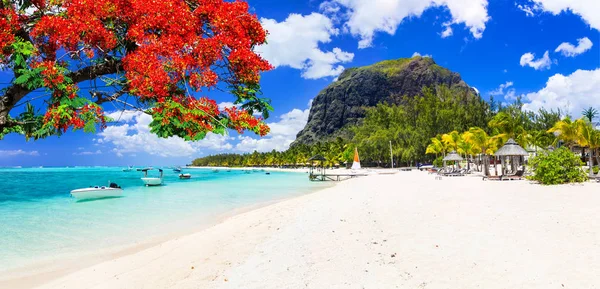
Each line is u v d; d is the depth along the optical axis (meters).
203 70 3.67
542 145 50.97
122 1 3.55
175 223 18.36
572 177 24.38
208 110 3.57
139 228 17.03
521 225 11.12
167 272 9.67
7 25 3.20
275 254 10.22
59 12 3.78
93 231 16.36
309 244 10.90
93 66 3.66
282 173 109.06
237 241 12.45
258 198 31.05
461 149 57.88
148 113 3.44
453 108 97.69
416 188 26.09
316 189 41.25
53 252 12.76
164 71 3.42
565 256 8.09
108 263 11.23
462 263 8.20
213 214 21.38
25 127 3.34
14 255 12.36
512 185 24.89
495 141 43.34
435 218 13.10
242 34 3.92
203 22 3.98
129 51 3.78
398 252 9.40
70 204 26.88
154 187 45.97
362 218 14.35
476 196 18.80
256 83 3.99
